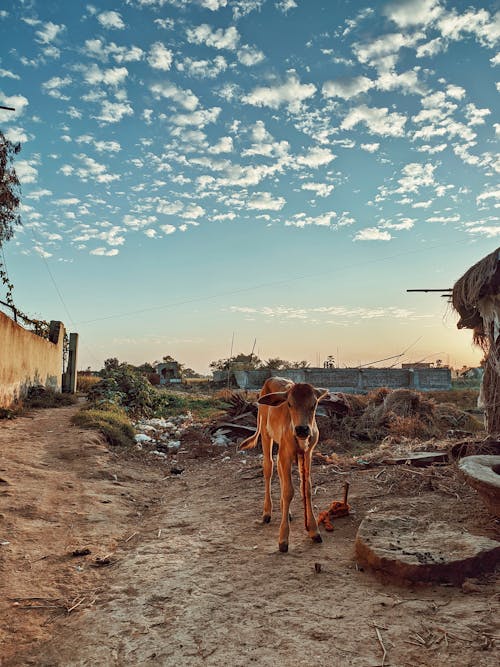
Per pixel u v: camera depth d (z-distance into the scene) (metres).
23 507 6.30
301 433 4.89
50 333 25.23
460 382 35.03
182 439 12.91
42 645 3.43
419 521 5.06
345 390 32.09
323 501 6.59
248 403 14.15
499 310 8.43
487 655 3.01
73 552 5.08
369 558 4.35
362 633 3.35
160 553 5.10
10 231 16.48
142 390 19.84
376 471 7.68
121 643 3.39
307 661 3.07
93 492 7.39
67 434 11.32
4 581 4.37
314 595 3.96
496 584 3.97
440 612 3.57
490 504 4.88
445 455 8.13
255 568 4.58
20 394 17.56
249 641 3.33
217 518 6.30
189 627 3.55
